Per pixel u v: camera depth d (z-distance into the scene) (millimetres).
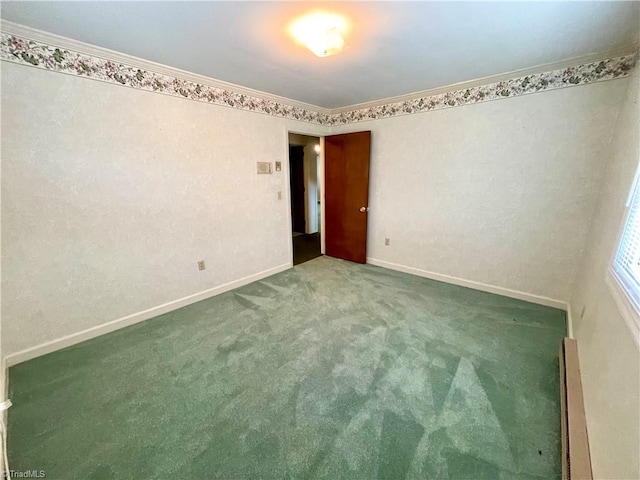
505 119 2656
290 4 1455
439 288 3170
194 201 2754
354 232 4098
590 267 2037
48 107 1879
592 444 1182
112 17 1569
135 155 2314
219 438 1393
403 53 2062
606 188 2045
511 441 1356
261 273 3525
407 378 1770
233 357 2002
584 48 1993
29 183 1869
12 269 1867
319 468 1247
